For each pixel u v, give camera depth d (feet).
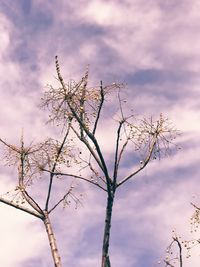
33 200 41.86
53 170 41.27
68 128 41.19
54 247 40.40
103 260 37.99
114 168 39.86
